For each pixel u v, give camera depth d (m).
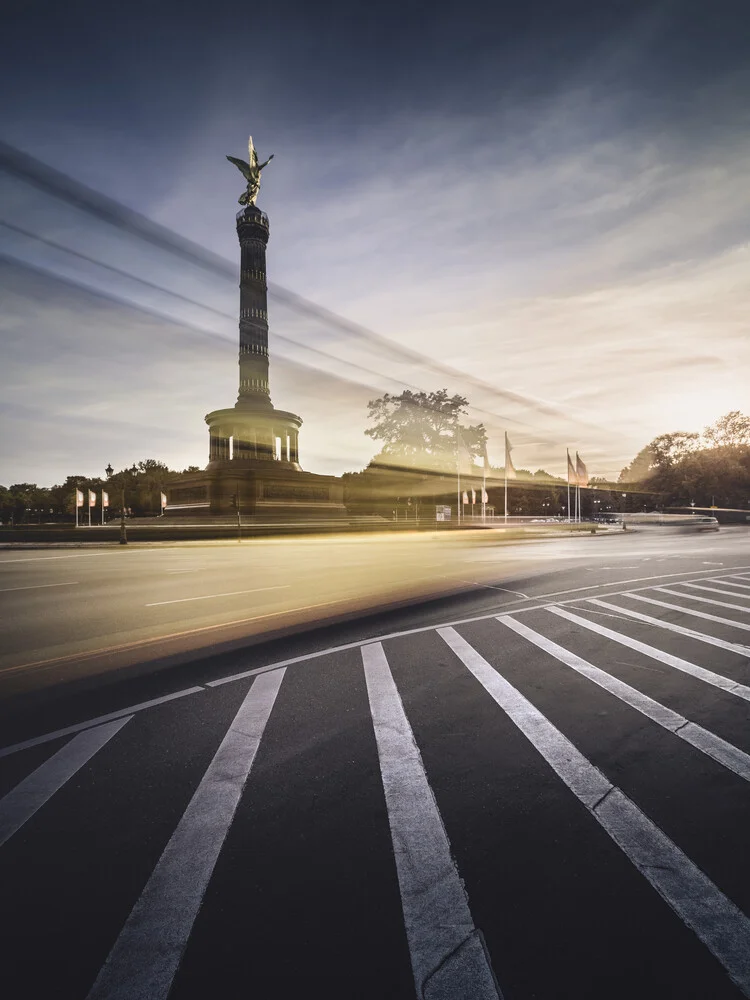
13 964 2.02
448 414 71.31
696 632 7.57
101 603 10.23
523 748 3.89
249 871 2.54
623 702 4.82
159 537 35.56
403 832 2.86
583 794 3.24
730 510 82.81
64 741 4.09
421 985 1.91
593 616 8.72
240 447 50.19
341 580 13.56
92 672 5.89
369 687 5.29
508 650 6.64
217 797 3.24
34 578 14.28
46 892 2.41
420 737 4.11
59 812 3.08
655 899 2.33
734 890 2.38
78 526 50.31
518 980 1.93
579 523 62.09
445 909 2.28
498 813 3.04
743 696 4.96
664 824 2.91
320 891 2.40
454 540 37.66
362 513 63.09
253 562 19.05
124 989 1.90
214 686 5.38
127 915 2.27
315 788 3.34
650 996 1.86
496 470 69.06
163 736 4.17
